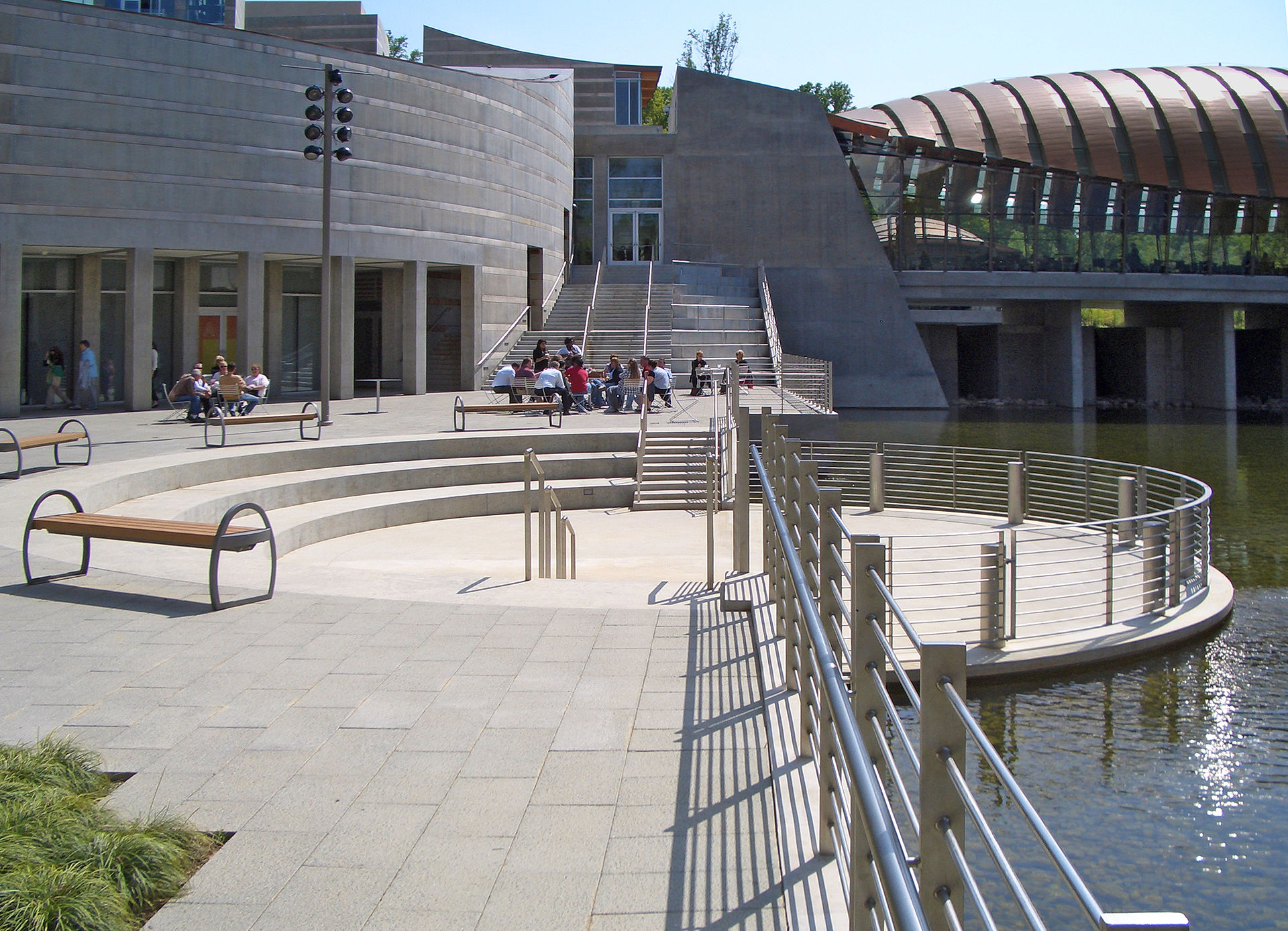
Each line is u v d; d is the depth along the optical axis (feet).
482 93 109.19
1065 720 30.89
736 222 148.97
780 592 23.31
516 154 115.14
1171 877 22.77
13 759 15.12
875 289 148.97
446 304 116.57
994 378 180.86
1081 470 91.20
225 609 26.43
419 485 61.67
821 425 77.82
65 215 81.25
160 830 13.89
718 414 82.84
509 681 21.04
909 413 144.87
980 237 159.22
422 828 14.76
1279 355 184.96
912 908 6.47
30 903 11.35
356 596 29.01
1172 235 164.45
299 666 21.94
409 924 12.25
